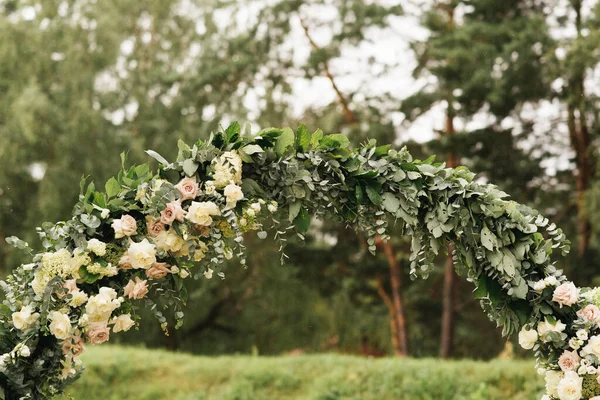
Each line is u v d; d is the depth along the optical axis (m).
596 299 3.25
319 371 8.57
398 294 16.38
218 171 3.09
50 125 13.98
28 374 2.87
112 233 3.08
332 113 16.55
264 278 16.72
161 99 16.94
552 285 3.24
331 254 16.64
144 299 3.11
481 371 8.05
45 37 14.79
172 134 15.66
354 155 3.31
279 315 16.75
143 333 15.85
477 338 17.92
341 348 17.48
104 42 15.18
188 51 17.84
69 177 13.98
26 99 13.68
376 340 17.50
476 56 14.27
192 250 3.07
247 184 3.18
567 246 3.26
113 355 8.89
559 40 14.46
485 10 14.98
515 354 14.55
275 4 16.59
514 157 14.95
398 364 8.44
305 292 16.80
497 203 3.23
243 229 3.18
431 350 17.97
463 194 3.23
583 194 14.02
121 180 3.16
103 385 8.35
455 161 15.45
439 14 15.65
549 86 14.50
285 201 3.26
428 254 3.34
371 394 8.02
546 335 3.21
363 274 16.88
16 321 2.83
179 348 16.83
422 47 15.85
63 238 2.99
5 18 14.90
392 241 16.25
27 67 14.62
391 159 3.32
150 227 3.06
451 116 15.11
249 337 17.06
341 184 3.25
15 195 14.79
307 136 3.27
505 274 3.21
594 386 3.17
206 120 16.38
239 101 16.91
